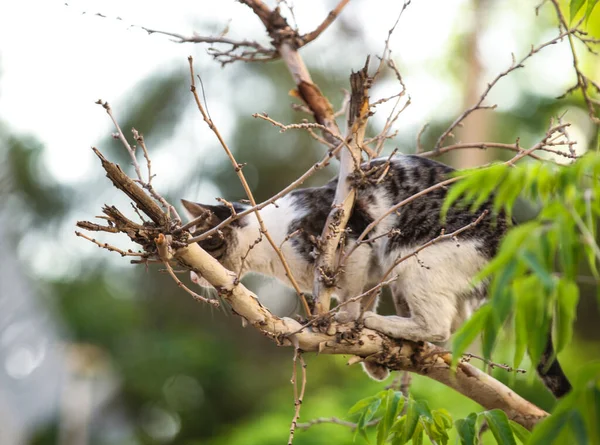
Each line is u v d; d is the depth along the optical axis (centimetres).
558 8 659
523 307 337
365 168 636
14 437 2028
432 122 1886
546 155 793
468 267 695
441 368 611
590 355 1781
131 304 2492
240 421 2098
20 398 2133
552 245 331
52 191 2412
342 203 581
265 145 2214
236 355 2384
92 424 2223
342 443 1243
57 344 2289
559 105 1791
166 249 486
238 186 2220
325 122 754
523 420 612
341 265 577
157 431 2311
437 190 718
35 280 2445
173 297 2473
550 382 641
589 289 1766
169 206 532
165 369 2261
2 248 2286
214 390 2278
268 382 2272
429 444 877
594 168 345
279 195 518
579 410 324
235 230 792
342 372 1883
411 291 693
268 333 549
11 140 2380
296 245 766
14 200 2383
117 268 2578
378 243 723
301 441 1277
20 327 2256
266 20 795
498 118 1997
